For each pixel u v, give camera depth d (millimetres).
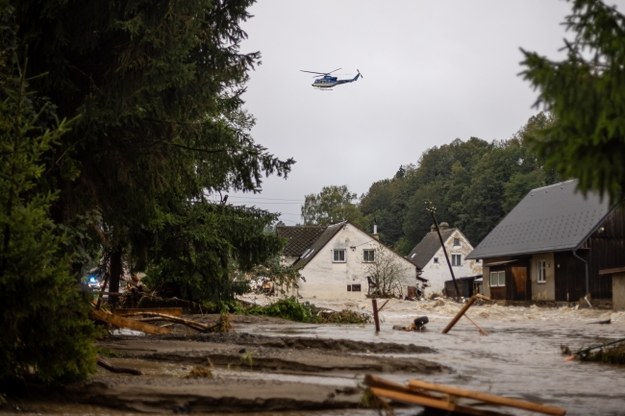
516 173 102812
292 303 29812
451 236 85062
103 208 14398
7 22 11055
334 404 7711
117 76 12625
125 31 12609
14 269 7352
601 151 5488
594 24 5477
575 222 50656
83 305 8016
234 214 25406
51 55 12438
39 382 7906
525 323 29344
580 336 21047
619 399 8867
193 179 16234
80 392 7730
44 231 7934
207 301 28125
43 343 7566
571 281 49844
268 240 25516
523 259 55125
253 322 25984
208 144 15320
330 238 73438
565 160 5574
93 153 13430
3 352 7430
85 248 13266
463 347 16578
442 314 36969
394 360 11695
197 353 11688
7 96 10359
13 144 7734
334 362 11125
